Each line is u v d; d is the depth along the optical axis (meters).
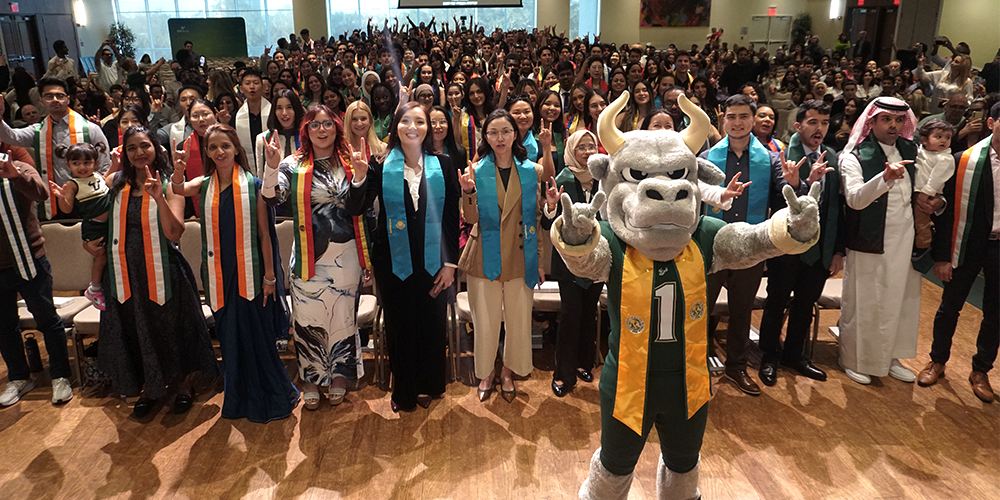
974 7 16.05
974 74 10.25
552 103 4.20
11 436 3.06
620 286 1.99
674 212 1.77
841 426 3.14
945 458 2.89
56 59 10.80
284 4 20.11
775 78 11.20
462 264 3.24
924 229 3.42
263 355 3.15
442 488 2.68
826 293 3.79
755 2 19.44
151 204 3.01
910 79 10.02
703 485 2.70
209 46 16.75
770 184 3.36
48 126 4.33
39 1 17.52
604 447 2.13
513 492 2.66
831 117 5.10
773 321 3.55
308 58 10.50
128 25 20.14
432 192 3.02
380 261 3.06
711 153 3.43
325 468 2.82
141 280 3.04
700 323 2.00
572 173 3.17
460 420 3.21
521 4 18.83
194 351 3.26
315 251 3.07
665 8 19.33
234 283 3.02
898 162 3.13
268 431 3.10
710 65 13.54
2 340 3.35
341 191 3.07
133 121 4.78
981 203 3.22
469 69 8.34
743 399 3.40
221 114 4.85
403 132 2.98
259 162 4.34
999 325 3.33
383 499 2.62
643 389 1.99
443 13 20.20
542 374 3.68
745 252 1.95
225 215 2.96
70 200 3.03
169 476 2.76
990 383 3.53
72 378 3.57
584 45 14.48
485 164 3.12
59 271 3.74
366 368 3.75
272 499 2.62
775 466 2.83
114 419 3.21
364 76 6.47
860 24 18.53
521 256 3.19
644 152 1.93
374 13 19.95
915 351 3.59
